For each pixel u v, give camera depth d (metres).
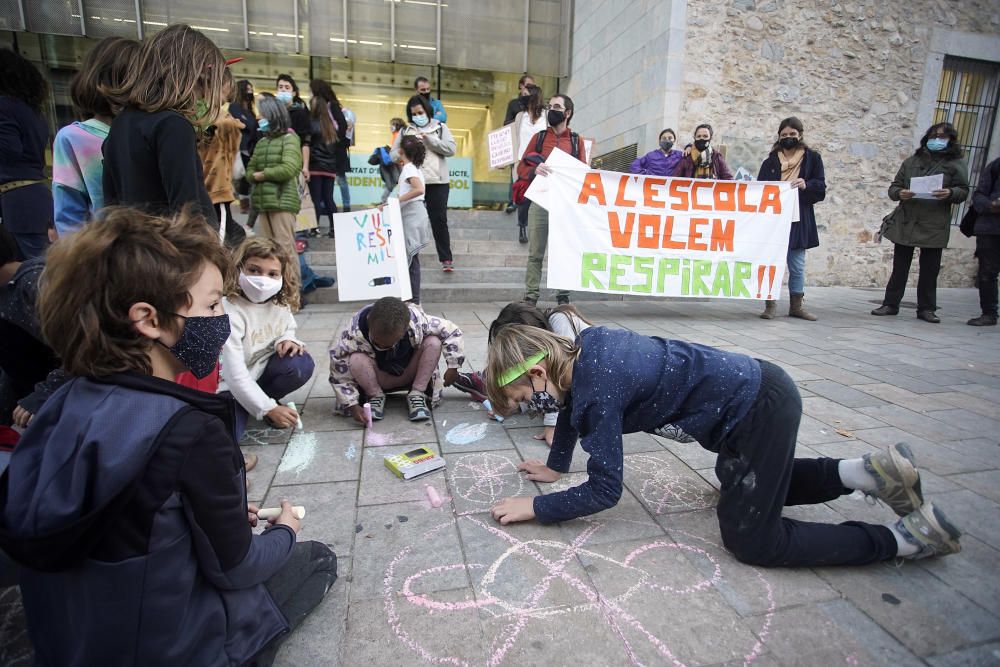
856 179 8.13
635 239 5.36
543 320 2.30
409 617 1.51
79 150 2.16
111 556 0.96
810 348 4.56
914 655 1.41
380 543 1.84
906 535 1.70
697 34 7.25
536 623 1.50
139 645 1.00
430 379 2.98
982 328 5.46
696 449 2.61
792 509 2.10
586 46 9.55
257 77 9.45
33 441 1.00
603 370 1.68
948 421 3.00
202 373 1.16
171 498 0.99
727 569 1.74
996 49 8.10
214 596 1.13
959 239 8.72
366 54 9.49
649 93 7.68
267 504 2.06
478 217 8.20
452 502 2.10
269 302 2.56
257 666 1.23
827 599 1.61
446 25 9.66
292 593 1.47
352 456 2.47
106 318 0.97
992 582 1.70
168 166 1.97
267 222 4.84
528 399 1.83
